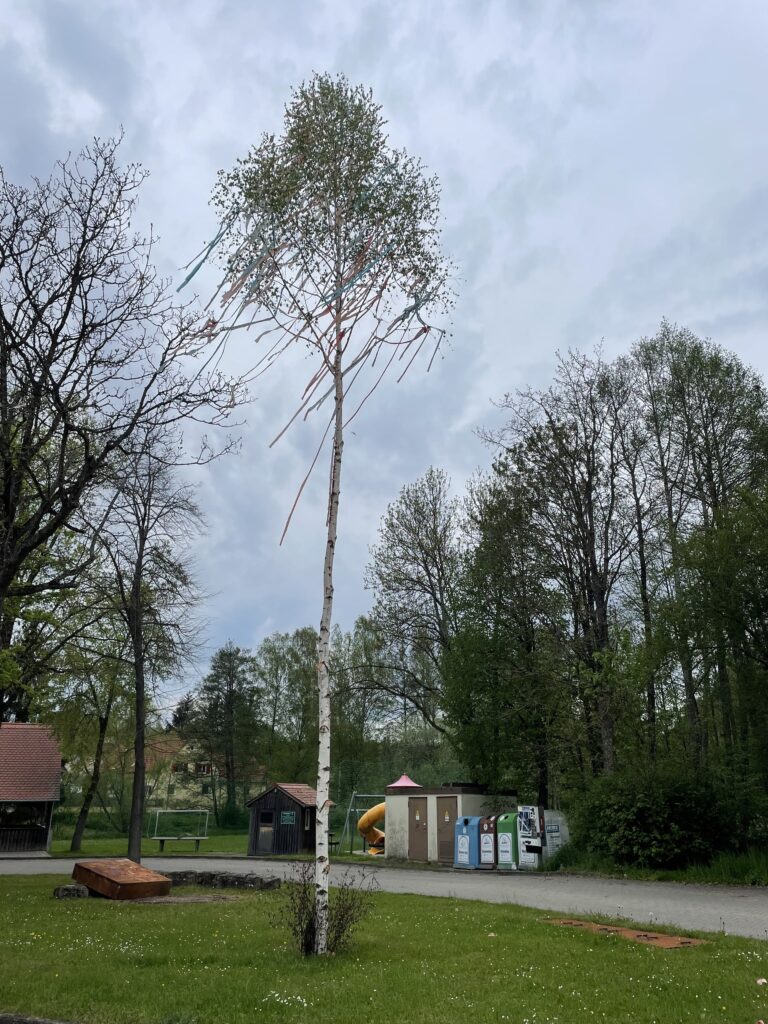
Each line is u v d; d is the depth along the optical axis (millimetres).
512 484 32594
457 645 32844
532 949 10375
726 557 22438
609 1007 7391
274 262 12758
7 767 43406
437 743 52656
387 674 38844
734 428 29953
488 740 31656
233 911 14383
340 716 60062
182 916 13766
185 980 8594
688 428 30734
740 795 22609
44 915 14070
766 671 22453
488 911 14602
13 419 15734
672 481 31000
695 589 23422
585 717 30266
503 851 27125
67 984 8414
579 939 11195
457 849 28312
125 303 16406
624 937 11273
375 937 11500
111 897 16766
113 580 23828
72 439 17438
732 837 22719
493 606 32625
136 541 23250
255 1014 7199
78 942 11008
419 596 37469
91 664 26516
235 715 70750
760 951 10008
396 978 8648
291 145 13312
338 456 11992
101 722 39812
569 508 31688
